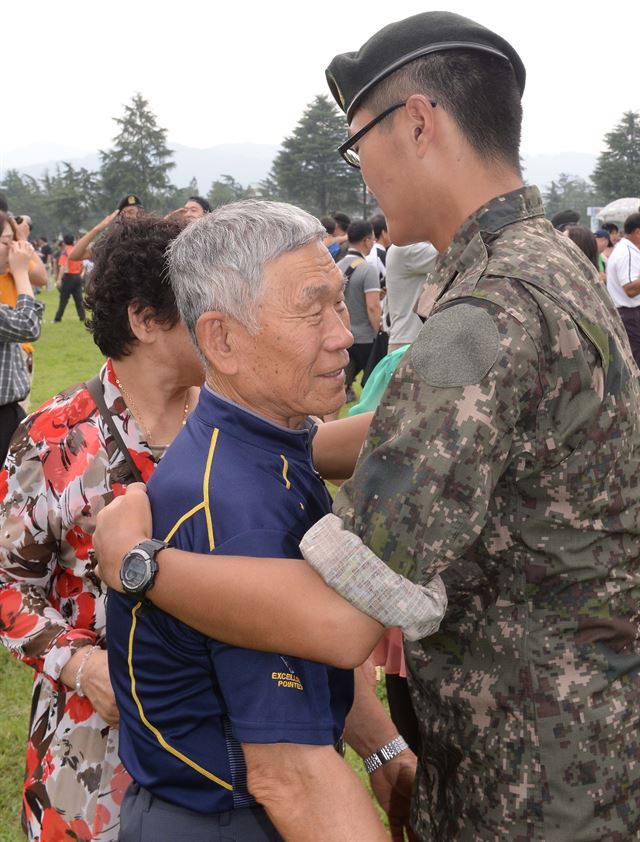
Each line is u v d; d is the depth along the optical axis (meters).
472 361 1.19
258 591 1.15
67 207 100.19
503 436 1.20
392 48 1.40
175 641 1.25
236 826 1.29
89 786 1.74
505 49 1.42
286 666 1.19
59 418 1.81
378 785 1.74
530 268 1.27
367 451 1.24
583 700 1.32
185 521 1.24
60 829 1.75
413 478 1.17
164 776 1.29
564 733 1.31
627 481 1.33
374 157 1.44
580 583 1.31
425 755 1.52
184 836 1.28
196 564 1.19
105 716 1.65
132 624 1.29
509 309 1.22
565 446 1.25
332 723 1.22
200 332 1.31
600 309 1.32
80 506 1.76
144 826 1.31
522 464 1.26
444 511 1.17
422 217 1.45
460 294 1.27
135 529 1.26
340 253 9.40
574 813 1.33
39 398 10.31
